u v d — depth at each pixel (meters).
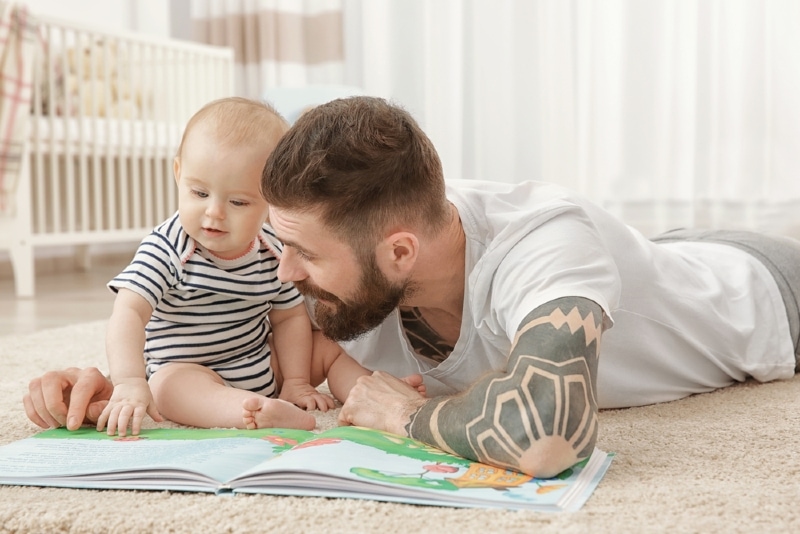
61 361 1.69
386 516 0.74
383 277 0.94
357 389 1.04
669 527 0.71
